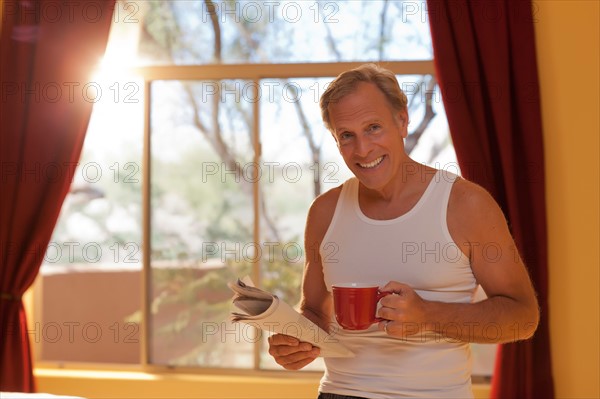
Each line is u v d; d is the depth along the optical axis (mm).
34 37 3660
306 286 1894
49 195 3600
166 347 3801
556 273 3346
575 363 3318
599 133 3330
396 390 1604
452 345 1620
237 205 3762
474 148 3275
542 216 3262
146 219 3820
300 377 3654
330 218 1808
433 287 1612
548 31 3363
